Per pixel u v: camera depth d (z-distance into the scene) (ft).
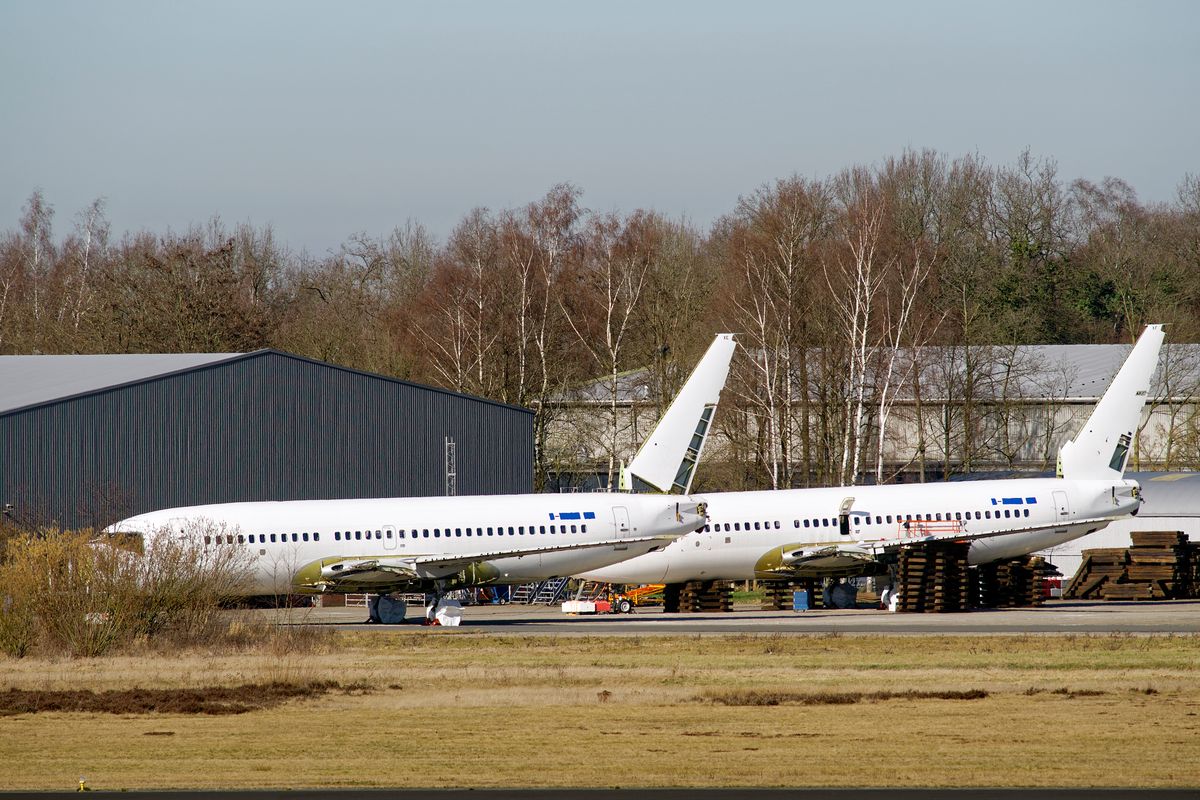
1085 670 510.17
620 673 514.27
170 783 323.57
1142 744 360.28
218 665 546.67
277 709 434.30
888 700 437.58
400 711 428.15
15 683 495.41
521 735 382.22
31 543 613.52
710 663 544.62
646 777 323.16
